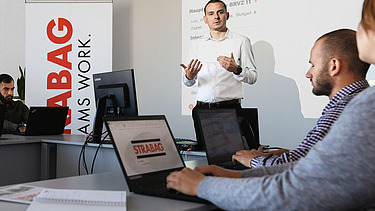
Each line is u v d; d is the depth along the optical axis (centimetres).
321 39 135
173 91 460
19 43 558
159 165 123
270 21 379
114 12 514
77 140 280
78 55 467
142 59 490
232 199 79
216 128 166
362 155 64
